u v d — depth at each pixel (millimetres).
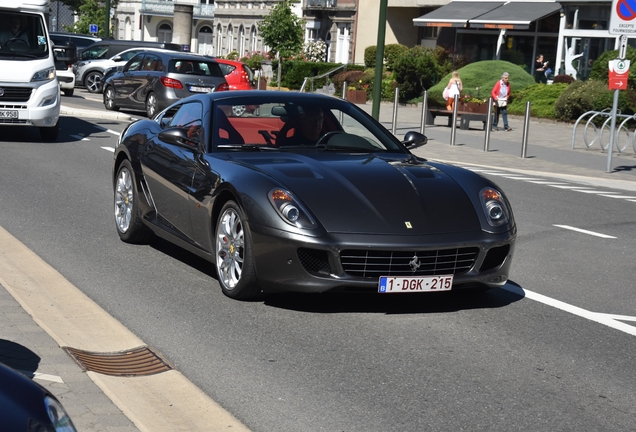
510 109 31609
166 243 8430
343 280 5809
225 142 6988
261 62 45688
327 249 5762
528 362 5336
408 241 5832
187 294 6633
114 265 7504
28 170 12891
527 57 41000
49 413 2654
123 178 8359
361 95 37344
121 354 5270
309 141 7137
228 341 5562
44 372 4660
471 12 41344
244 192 6129
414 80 37844
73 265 7465
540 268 8109
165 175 7375
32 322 5539
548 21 40000
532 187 14500
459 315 6289
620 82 16922
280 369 5074
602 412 4590
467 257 6105
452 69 39500
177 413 4336
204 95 7613
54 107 16609
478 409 4559
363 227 5855
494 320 6211
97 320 5852
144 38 83500
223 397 4641
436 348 5531
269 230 5895
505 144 22297
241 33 66312
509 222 6305
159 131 7945
